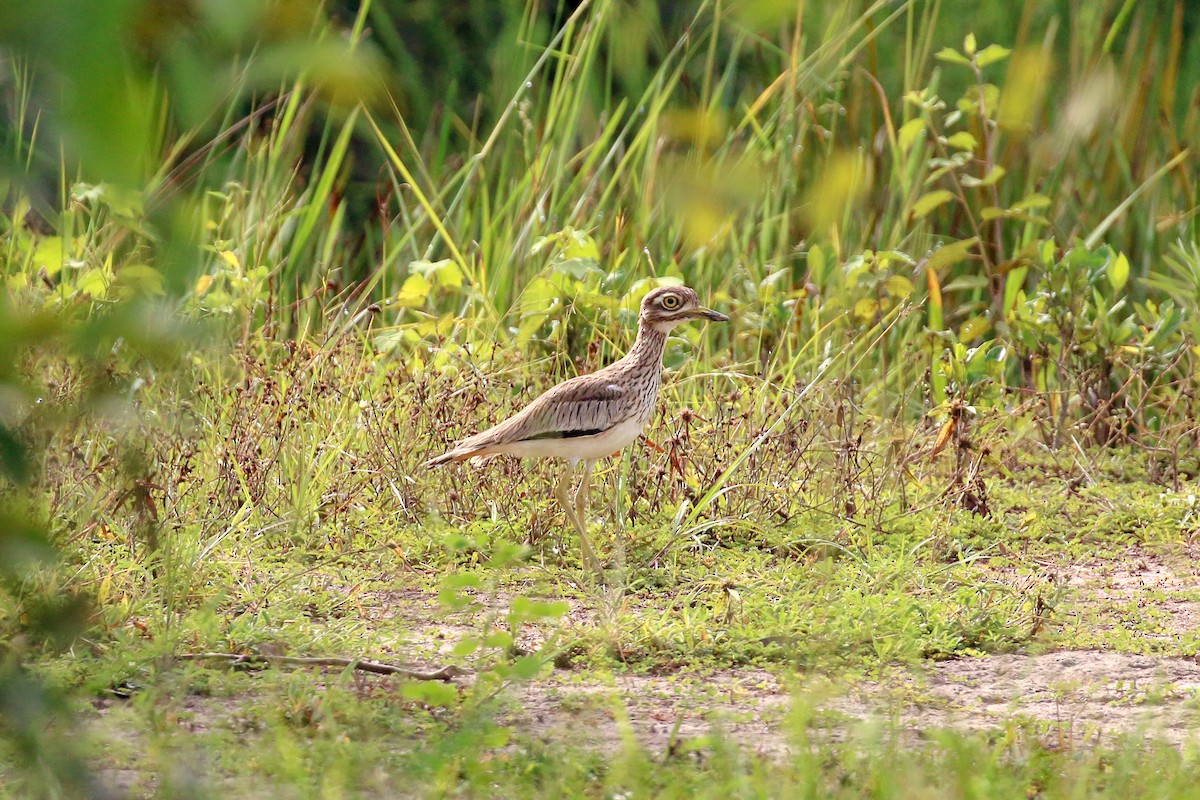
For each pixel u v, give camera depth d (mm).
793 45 16125
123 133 2363
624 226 16297
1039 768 6520
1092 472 13859
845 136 17312
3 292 3080
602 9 15742
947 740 6504
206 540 10680
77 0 2334
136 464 4844
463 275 15609
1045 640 9117
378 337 13977
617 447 11359
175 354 3172
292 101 15320
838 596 9758
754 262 16312
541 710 7633
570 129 15992
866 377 15406
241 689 7703
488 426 12672
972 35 16547
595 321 14648
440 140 17828
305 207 15914
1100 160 17688
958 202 17797
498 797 6203
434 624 9336
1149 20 18281
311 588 9914
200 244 2898
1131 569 11234
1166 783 6223
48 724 5254
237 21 2469
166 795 5680
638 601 9992
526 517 11797
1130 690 8195
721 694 8023
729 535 11750
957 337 16672
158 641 7992
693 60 19828
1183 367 15953
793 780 6266
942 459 13383
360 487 11875
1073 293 15414
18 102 3086
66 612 4180
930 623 9273
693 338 15125
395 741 6867
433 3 21094
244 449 11688
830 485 12266
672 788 6094
